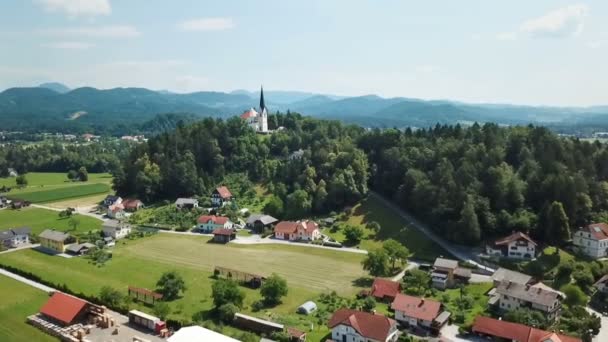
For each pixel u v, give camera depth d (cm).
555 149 16362
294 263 13738
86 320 9794
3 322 9775
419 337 9125
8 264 13562
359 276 12575
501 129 19612
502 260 12912
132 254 14762
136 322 9744
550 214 13388
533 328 8688
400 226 15962
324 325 9656
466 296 10875
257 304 10594
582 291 10781
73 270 13138
